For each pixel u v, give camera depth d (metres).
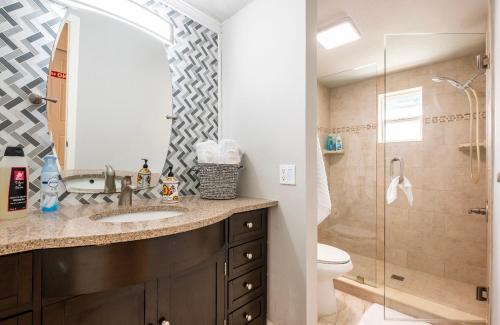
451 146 2.01
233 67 1.69
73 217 0.91
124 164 1.32
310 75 1.29
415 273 2.11
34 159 1.03
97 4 1.21
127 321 0.77
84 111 1.18
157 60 1.47
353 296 1.95
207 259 1.03
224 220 1.14
